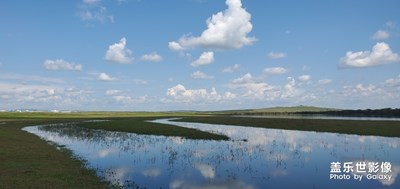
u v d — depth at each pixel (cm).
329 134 5591
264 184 2150
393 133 5397
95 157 3225
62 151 3572
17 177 2150
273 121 9625
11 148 3522
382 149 3694
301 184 2145
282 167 2692
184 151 3647
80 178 2212
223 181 2230
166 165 2803
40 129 7062
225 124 9081
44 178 2153
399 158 3094
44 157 3039
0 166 2503
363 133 5519
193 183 2173
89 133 6069
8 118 12675
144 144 4331
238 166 2753
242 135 5588
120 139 4991
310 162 2916
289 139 4869
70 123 9306
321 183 2172
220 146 4078
